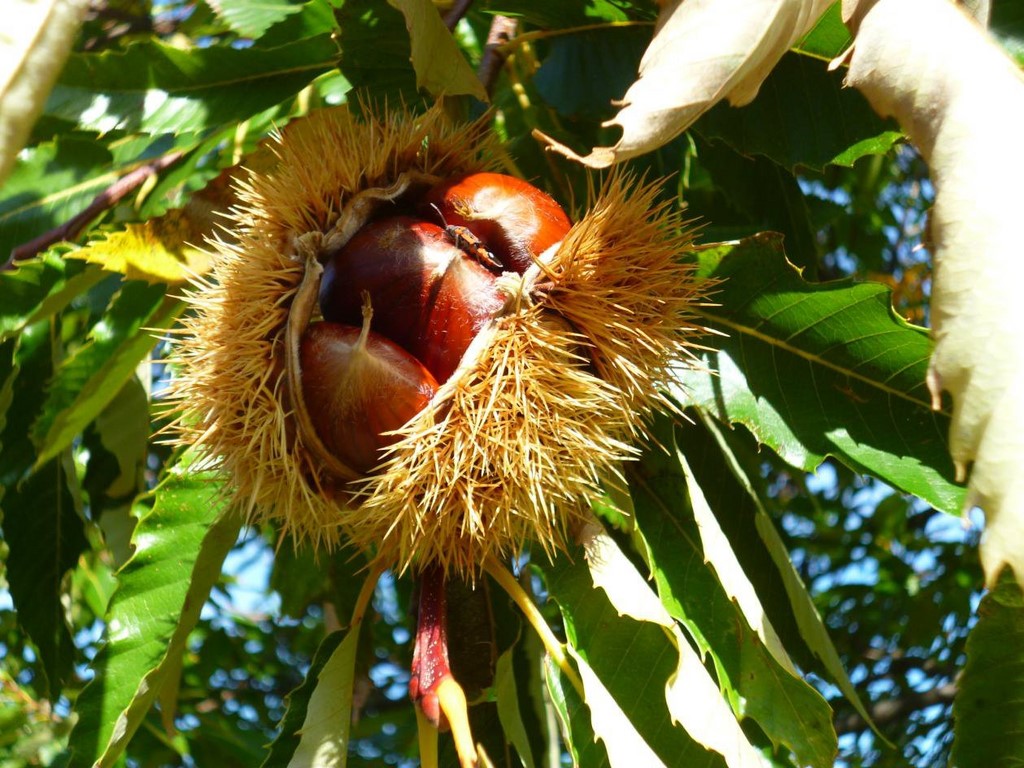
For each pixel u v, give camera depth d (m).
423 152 0.23
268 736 0.54
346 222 0.22
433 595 0.22
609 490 0.25
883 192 0.54
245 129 0.32
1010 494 0.14
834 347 0.25
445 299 0.21
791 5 0.18
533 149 0.31
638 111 0.17
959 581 0.52
